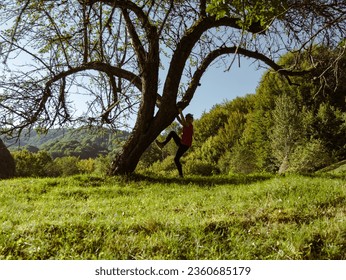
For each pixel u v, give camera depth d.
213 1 4.39
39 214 6.91
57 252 4.46
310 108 36.91
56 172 65.69
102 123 11.12
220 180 12.02
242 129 57.19
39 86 11.04
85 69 12.23
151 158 68.56
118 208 7.41
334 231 4.92
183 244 4.61
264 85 41.69
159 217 5.98
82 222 5.53
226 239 4.87
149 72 12.99
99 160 46.03
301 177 10.68
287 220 5.76
